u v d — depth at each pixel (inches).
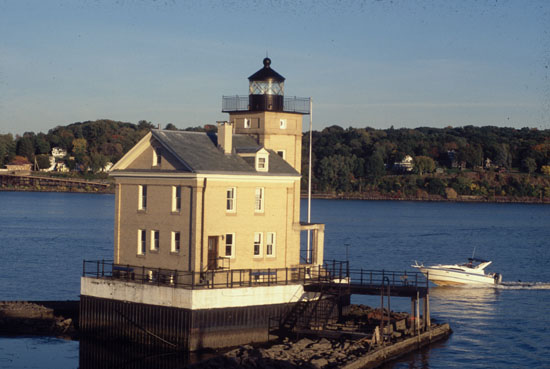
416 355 2313.0
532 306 3248.0
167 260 2310.5
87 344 2324.1
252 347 2149.4
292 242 2524.6
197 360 2107.5
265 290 2273.6
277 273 2447.1
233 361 1963.6
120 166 2455.7
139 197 2397.9
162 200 2330.2
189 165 2241.6
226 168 2310.5
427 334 2445.9
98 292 2313.0
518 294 3570.4
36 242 5590.6
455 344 2491.4
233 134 2635.3
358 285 2393.0
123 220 2431.1
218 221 2289.6
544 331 2738.7
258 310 2257.6
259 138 2652.6
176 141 2374.5
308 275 2559.1
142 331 2210.9
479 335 2645.2
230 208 2340.1
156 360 2183.8
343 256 5088.6
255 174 2357.3
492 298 3444.9
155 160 2388.0
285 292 2322.8
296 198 2596.0
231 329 2197.3
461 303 3299.7
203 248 2247.8
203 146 2418.8
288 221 2479.1
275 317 2301.9
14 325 2504.9
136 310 2225.6
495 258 5329.7
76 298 3255.4
